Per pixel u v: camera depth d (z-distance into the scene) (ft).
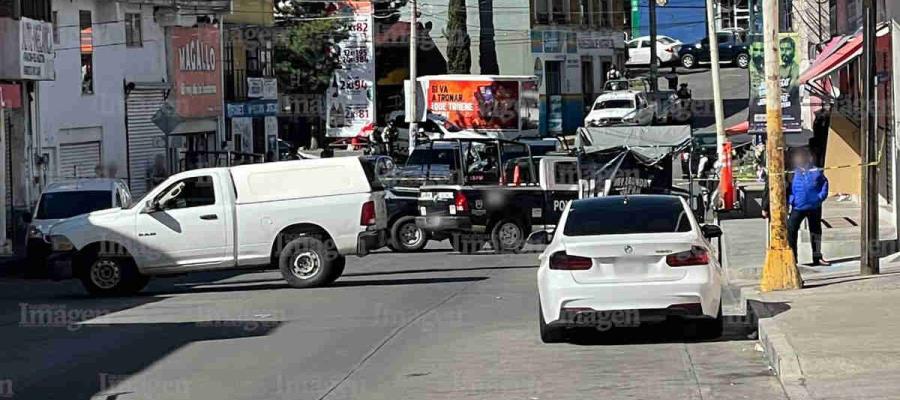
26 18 141.79
